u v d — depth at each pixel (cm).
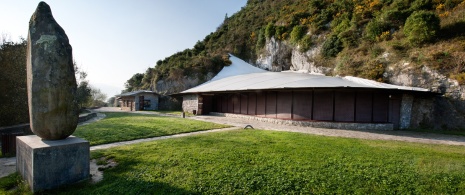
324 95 1725
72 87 552
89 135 1097
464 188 508
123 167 631
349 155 741
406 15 2772
